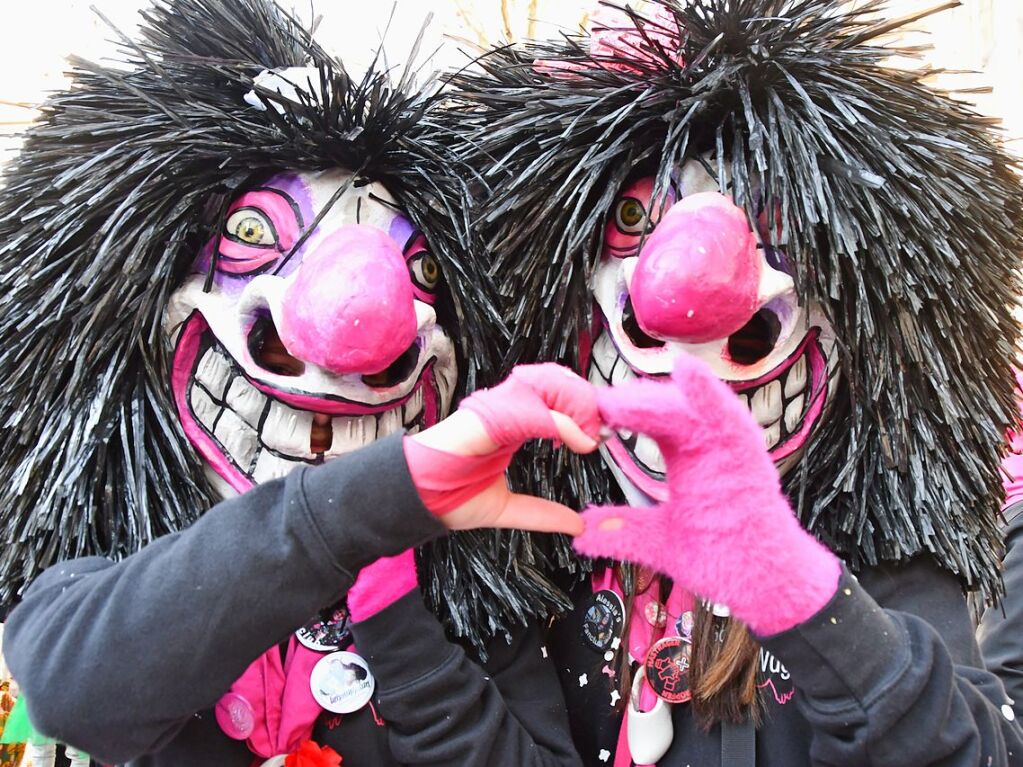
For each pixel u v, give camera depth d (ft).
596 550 1.81
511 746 2.27
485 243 2.45
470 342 2.44
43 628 1.90
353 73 3.30
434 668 2.23
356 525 1.74
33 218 2.31
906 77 2.45
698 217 2.16
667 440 1.76
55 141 2.37
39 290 2.26
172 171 2.27
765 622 1.85
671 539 1.81
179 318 2.33
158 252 2.30
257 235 2.32
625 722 2.46
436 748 2.20
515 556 2.43
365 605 2.21
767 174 2.22
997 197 2.37
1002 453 2.56
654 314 2.11
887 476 2.35
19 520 2.24
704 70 2.35
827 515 2.43
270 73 2.42
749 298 2.12
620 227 2.42
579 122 2.40
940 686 1.88
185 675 1.79
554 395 1.72
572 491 2.55
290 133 2.33
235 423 2.34
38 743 2.76
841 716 1.88
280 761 2.26
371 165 2.40
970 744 1.87
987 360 2.47
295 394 2.24
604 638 2.53
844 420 2.41
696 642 2.32
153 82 2.46
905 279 2.23
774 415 2.38
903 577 2.37
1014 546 3.10
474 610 2.45
